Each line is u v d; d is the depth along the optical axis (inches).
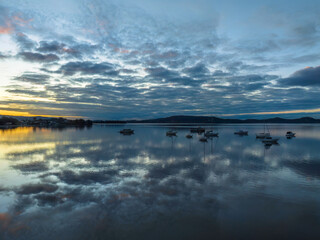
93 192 566.6
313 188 611.8
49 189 589.3
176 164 929.5
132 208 469.4
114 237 366.0
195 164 933.2
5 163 935.7
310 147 1610.5
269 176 740.7
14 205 481.7
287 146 1675.7
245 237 370.3
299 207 483.2
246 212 456.4
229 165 919.7
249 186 626.2
